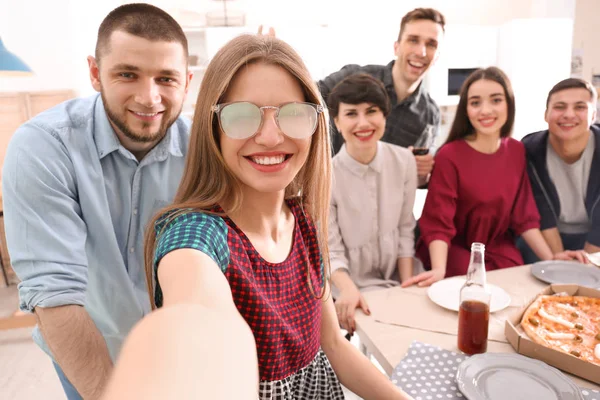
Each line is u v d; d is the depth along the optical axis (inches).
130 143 49.2
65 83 154.8
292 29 194.1
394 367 40.9
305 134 30.3
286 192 39.0
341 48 201.9
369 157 73.5
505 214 79.6
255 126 29.0
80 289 42.1
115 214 50.2
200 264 21.9
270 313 30.0
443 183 78.7
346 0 212.8
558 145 81.6
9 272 137.4
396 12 218.5
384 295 55.7
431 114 111.0
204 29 191.3
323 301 39.3
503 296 53.2
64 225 43.2
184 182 32.8
